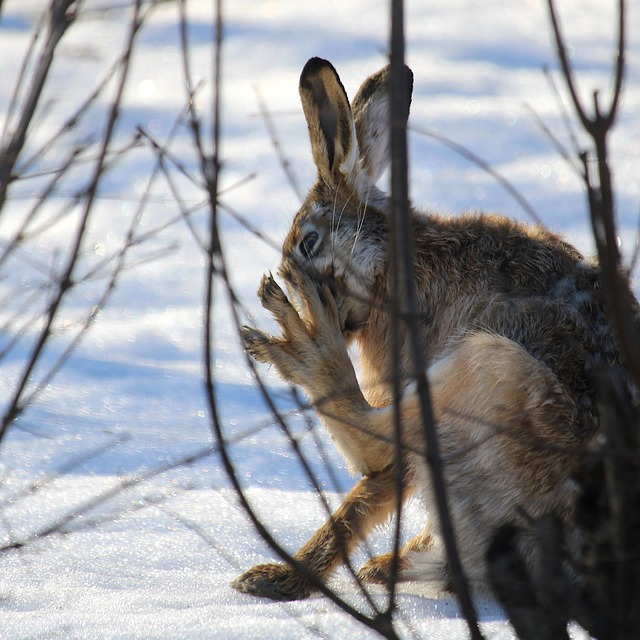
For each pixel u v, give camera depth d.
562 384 7.60
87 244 17.56
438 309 8.63
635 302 7.34
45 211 19.00
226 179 20.48
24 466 9.93
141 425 11.37
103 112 23.72
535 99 24.28
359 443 8.32
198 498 9.45
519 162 20.53
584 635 6.36
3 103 22.34
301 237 9.34
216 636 6.31
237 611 6.98
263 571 7.79
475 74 26.27
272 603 7.41
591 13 30.77
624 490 5.50
